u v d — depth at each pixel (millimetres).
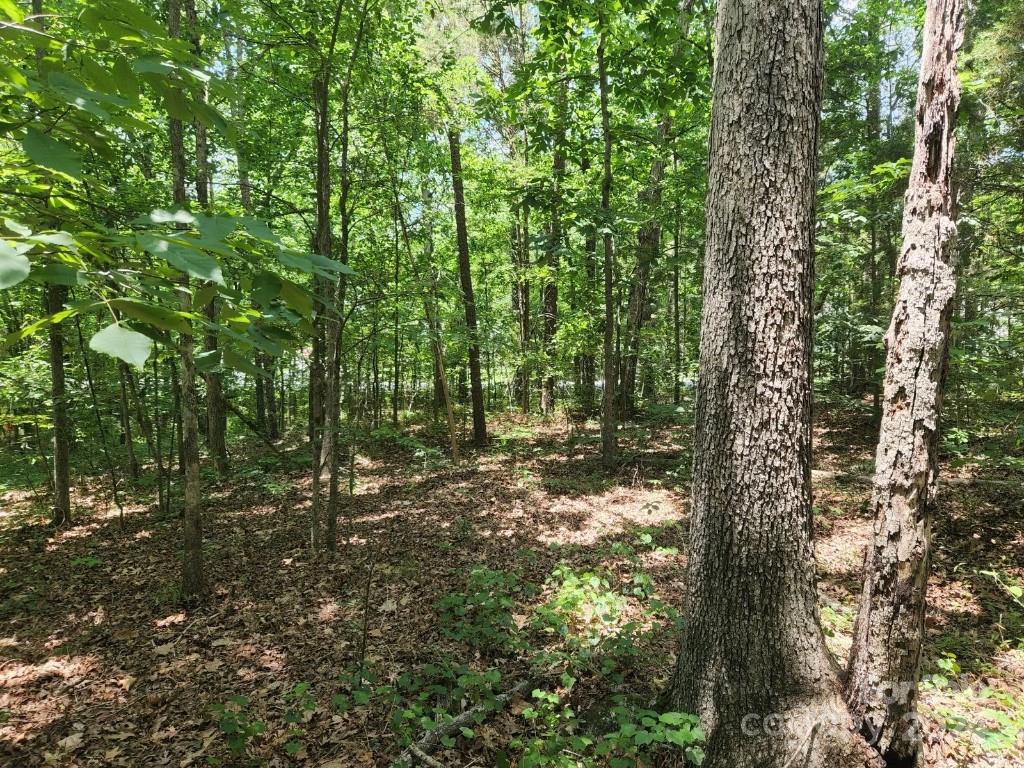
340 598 5289
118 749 3314
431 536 6938
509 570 5699
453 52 8656
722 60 2721
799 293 2648
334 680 3930
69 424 8992
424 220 10172
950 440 7707
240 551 6742
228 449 13156
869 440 10891
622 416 13898
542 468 10344
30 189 1393
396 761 3061
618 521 7262
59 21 1294
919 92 2436
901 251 2520
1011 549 5789
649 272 12219
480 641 4043
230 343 1354
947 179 2377
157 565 6395
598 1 7176
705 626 2842
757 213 2621
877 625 2521
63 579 6082
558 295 17734
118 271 1118
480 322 14242
